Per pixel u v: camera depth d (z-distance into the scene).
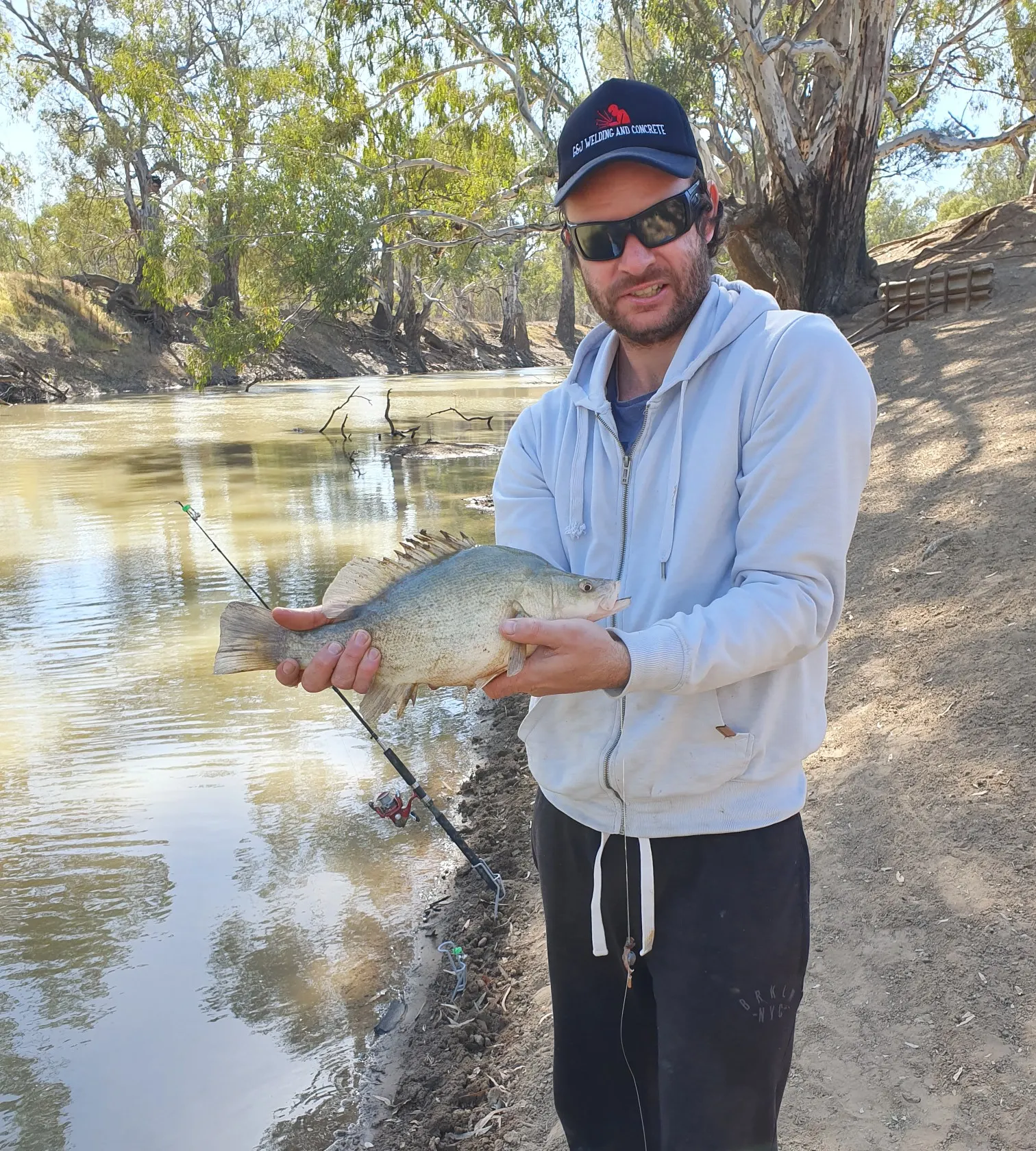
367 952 4.09
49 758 6.09
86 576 10.56
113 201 44.53
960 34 23.69
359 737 6.39
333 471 18.11
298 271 25.59
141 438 23.97
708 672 1.66
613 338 2.02
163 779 5.80
